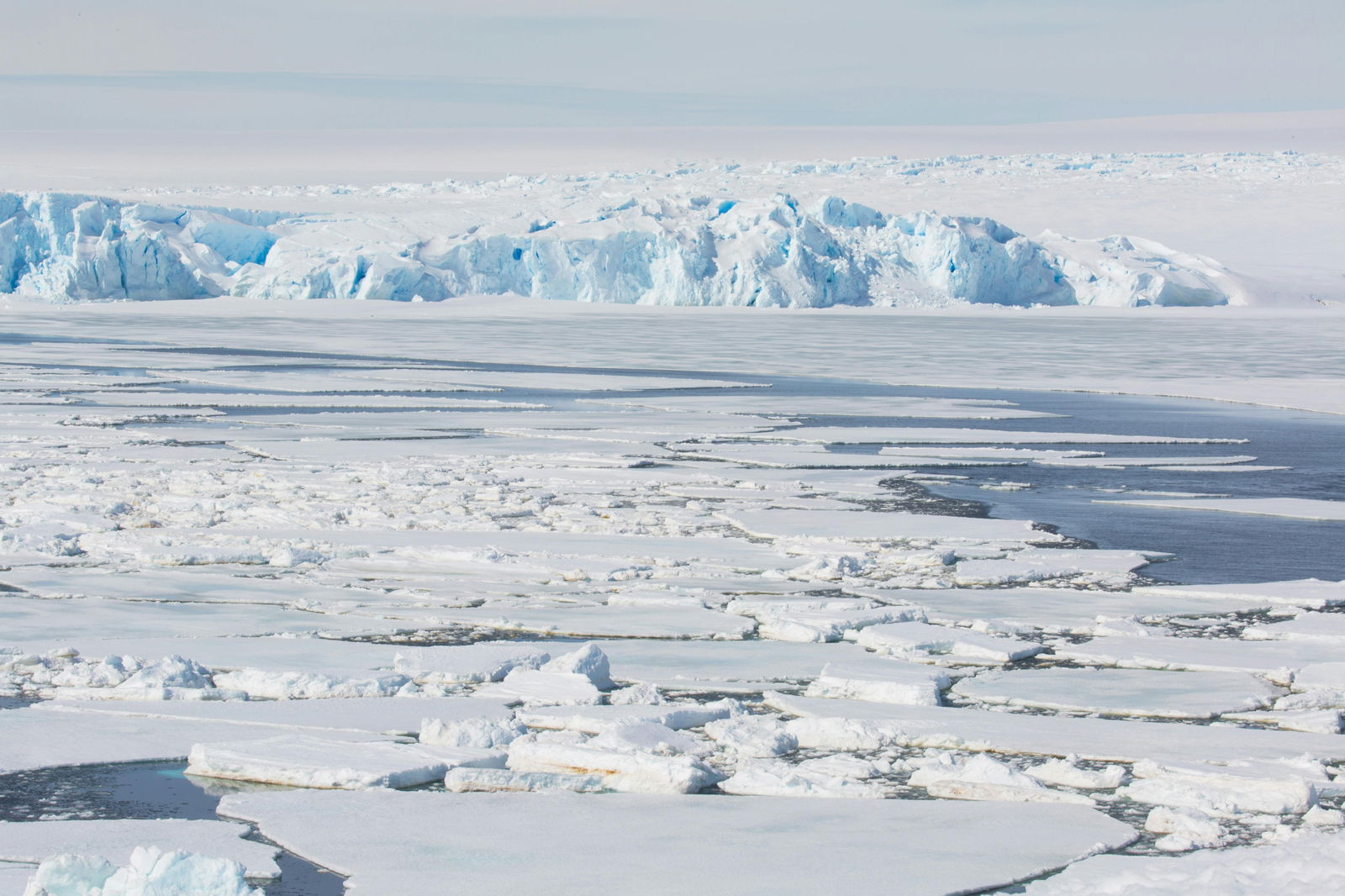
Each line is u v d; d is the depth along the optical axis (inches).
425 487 958.4
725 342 3161.9
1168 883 282.5
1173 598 643.5
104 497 857.5
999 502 967.6
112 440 1228.5
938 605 620.7
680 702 454.9
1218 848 319.9
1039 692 470.6
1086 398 1946.4
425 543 750.5
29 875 287.1
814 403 1774.1
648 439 1341.0
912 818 339.3
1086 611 612.4
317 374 2148.1
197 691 445.4
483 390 1913.1
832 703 452.4
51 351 2578.7
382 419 1481.3
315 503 886.4
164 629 546.6
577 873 297.0
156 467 1032.8
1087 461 1200.8
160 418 1451.8
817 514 886.4
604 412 1621.6
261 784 364.2
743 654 522.9
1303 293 5590.6
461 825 329.1
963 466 1176.2
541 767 379.9
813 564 695.7
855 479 1071.6
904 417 1619.1
